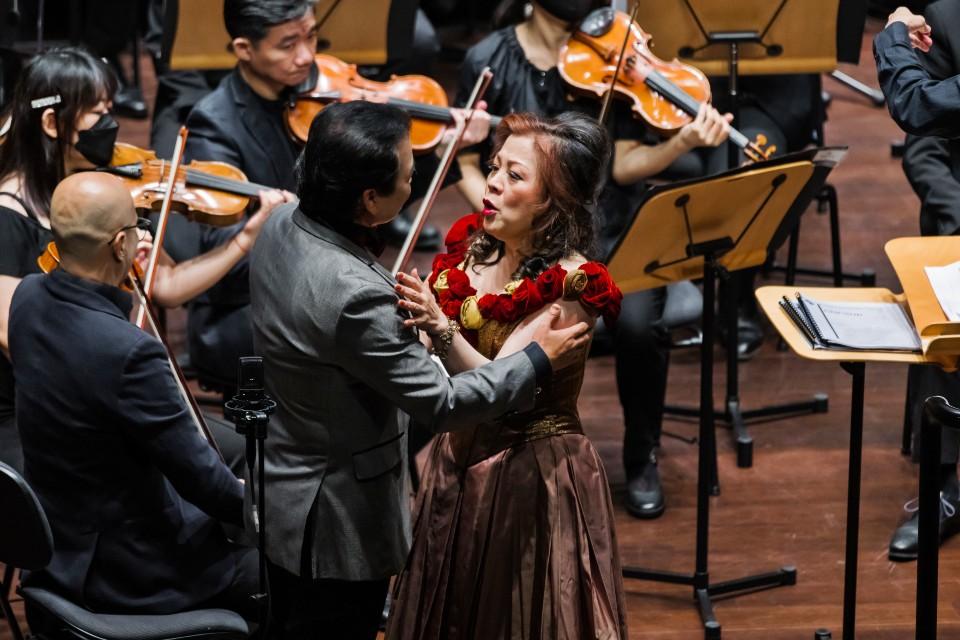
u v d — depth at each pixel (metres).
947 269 8.57
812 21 12.12
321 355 6.99
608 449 12.81
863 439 12.88
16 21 15.09
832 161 9.61
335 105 7.07
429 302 7.20
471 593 8.06
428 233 16.64
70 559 7.70
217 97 10.97
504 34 12.04
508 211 7.60
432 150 11.30
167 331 14.91
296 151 11.06
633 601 10.50
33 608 8.05
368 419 7.21
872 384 13.96
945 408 7.33
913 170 11.26
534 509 7.92
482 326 7.68
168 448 7.53
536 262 7.69
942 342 7.76
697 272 10.30
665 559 11.05
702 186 9.36
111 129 9.57
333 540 7.29
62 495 7.68
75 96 9.41
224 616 7.80
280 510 7.33
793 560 10.99
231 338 10.97
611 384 14.02
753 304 14.62
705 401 10.02
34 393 7.57
